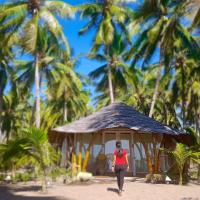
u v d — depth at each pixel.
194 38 30.83
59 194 14.07
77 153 24.88
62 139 26.47
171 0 29.61
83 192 14.62
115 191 14.91
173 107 48.94
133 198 13.09
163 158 22.67
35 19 29.41
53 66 35.84
